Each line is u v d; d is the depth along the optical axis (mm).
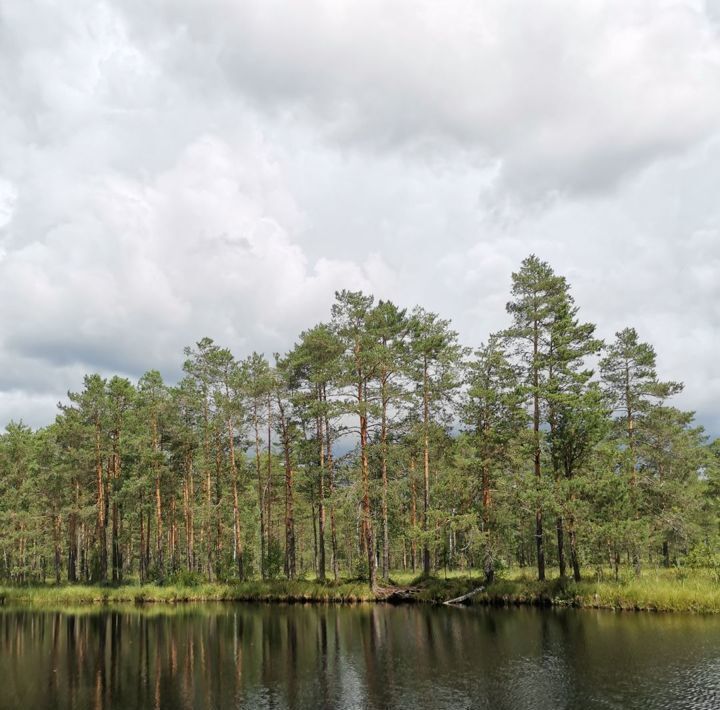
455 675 17938
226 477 49375
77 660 22766
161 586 44656
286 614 32781
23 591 46500
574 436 32188
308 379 42875
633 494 33344
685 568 32625
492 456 33969
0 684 19234
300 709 15164
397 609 32969
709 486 50750
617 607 28344
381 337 41250
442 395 39250
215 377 47312
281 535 70875
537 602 31125
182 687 18031
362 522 38375
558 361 33875
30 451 60469
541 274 35469
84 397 50281
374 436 38625
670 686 15602
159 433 49844
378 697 15984
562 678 16922
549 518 34562
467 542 34781
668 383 38906
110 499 50250
